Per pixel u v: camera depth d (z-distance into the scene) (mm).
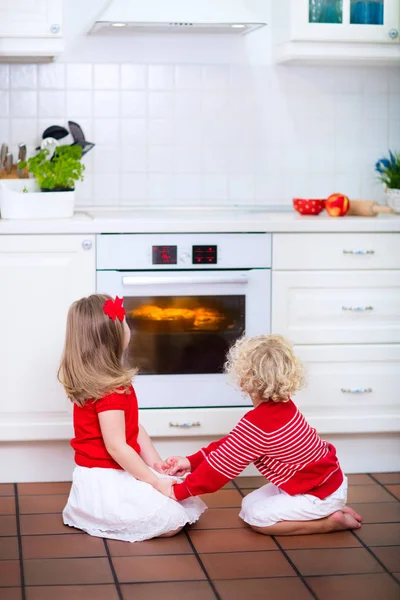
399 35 3459
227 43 3660
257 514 2605
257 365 2547
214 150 3711
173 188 3707
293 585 2264
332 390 3191
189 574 2334
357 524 2670
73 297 3053
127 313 3076
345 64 3699
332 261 3152
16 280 3025
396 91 3791
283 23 3506
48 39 3268
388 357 3205
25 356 3055
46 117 3600
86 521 2631
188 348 3117
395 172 3586
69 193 3170
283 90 3719
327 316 3172
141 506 2557
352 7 3424
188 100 3670
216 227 3076
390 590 2234
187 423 3125
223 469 2574
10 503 2896
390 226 3162
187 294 3082
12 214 3123
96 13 3576
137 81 3635
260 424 2557
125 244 3053
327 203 3371
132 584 2268
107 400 2580
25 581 2277
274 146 3744
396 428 3234
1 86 3561
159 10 3252
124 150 3660
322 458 2619
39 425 3082
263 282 3123
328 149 3777
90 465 2637
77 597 2186
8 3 3217
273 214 3482
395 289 3197
